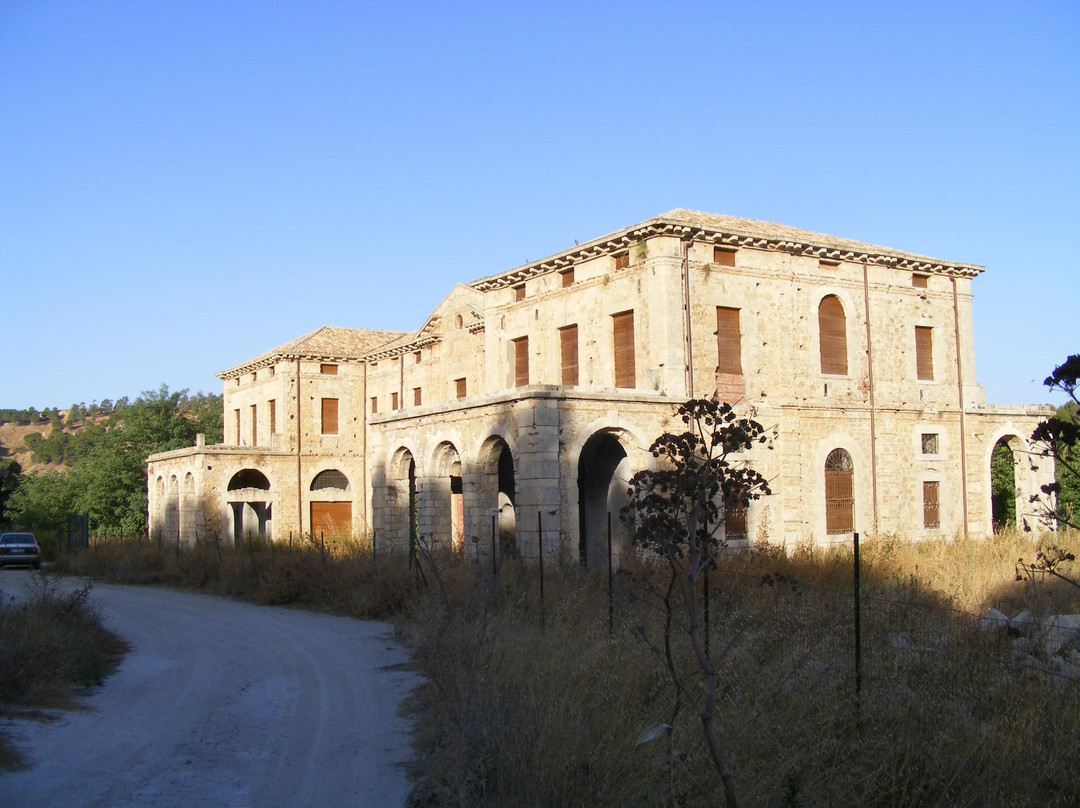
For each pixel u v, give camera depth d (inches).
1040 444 1475.1
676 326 1185.4
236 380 2301.9
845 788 351.3
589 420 1116.5
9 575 1565.0
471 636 589.9
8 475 2999.5
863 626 510.0
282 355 2044.8
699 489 324.5
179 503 2036.2
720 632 509.0
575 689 449.4
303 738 493.0
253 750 471.8
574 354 1325.0
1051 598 724.0
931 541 1274.6
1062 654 488.1
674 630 518.9
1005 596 757.9
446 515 1293.1
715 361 1219.2
